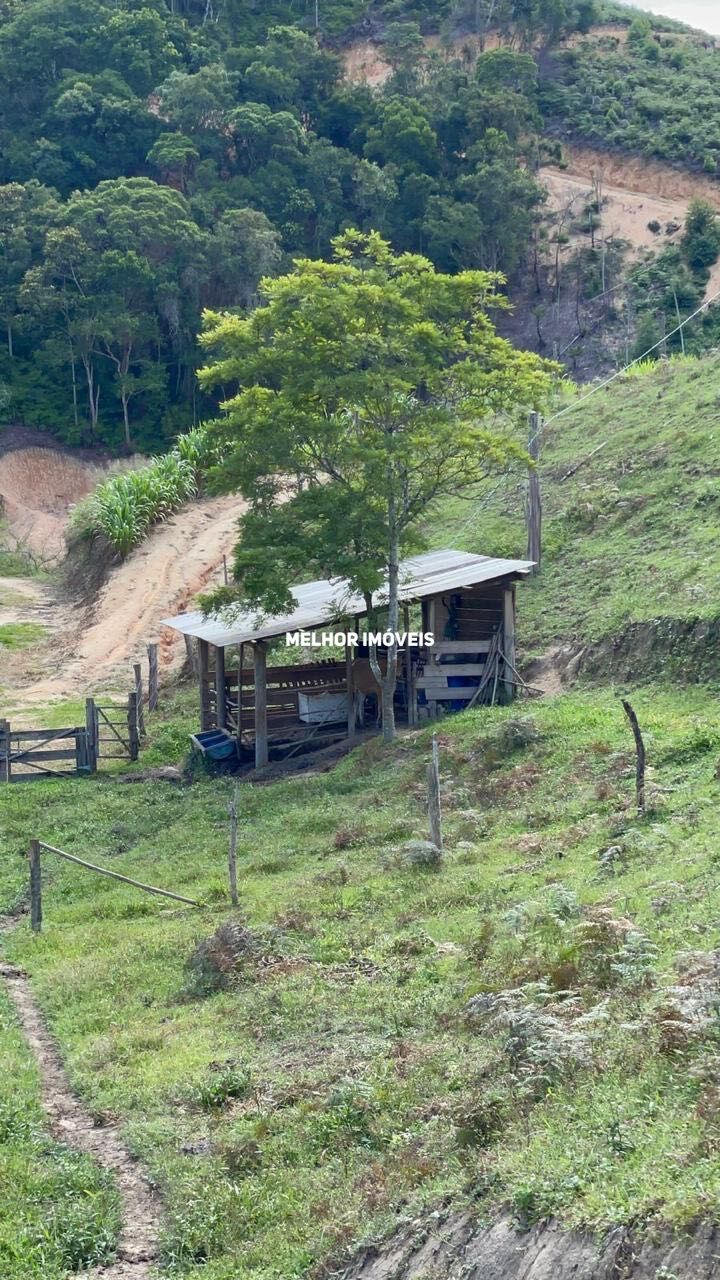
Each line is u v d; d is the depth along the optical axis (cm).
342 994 1747
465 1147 1169
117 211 8319
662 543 3891
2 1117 1471
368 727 3578
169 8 12650
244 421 3278
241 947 1966
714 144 11038
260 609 3572
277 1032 1664
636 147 11094
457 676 3466
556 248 10019
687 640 3097
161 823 3067
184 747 3756
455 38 12988
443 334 3297
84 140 10175
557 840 2248
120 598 5322
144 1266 1207
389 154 9969
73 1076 1630
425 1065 1413
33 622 5475
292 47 11206
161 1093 1531
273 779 3291
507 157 9656
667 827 2077
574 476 4666
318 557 3212
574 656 3434
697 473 4209
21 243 8719
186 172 9919
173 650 4844
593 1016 1285
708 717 2695
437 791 2380
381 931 1986
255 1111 1428
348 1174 1253
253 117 9769
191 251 8412
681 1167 952
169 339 8762
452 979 1694
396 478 3269
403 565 3728
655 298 9181
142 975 2012
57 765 3712
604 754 2641
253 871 2561
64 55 10788
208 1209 1254
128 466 8012
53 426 8550
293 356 3198
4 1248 1210
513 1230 982
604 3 14250
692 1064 1121
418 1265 1030
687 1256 866
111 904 2470
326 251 9612
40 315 8462
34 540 7162
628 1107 1090
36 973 2105
